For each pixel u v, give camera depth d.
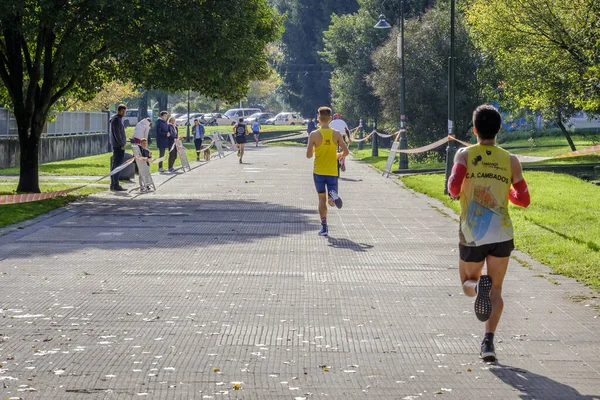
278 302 12.85
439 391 8.59
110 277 14.84
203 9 31.36
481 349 9.77
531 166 44.81
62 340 10.58
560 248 17.16
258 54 35.38
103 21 29.09
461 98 56.56
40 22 29.05
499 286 9.93
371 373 9.23
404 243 19.06
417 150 38.94
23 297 13.15
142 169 32.34
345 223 22.59
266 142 107.00
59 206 26.80
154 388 8.65
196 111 187.50
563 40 39.12
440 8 61.62
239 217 23.95
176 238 19.75
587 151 21.97
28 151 31.42
